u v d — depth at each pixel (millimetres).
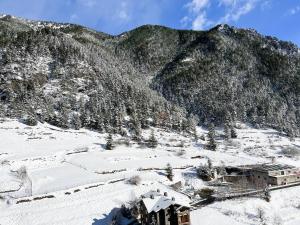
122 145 140625
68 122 167000
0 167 100125
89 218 71562
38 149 125250
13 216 70875
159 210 67750
